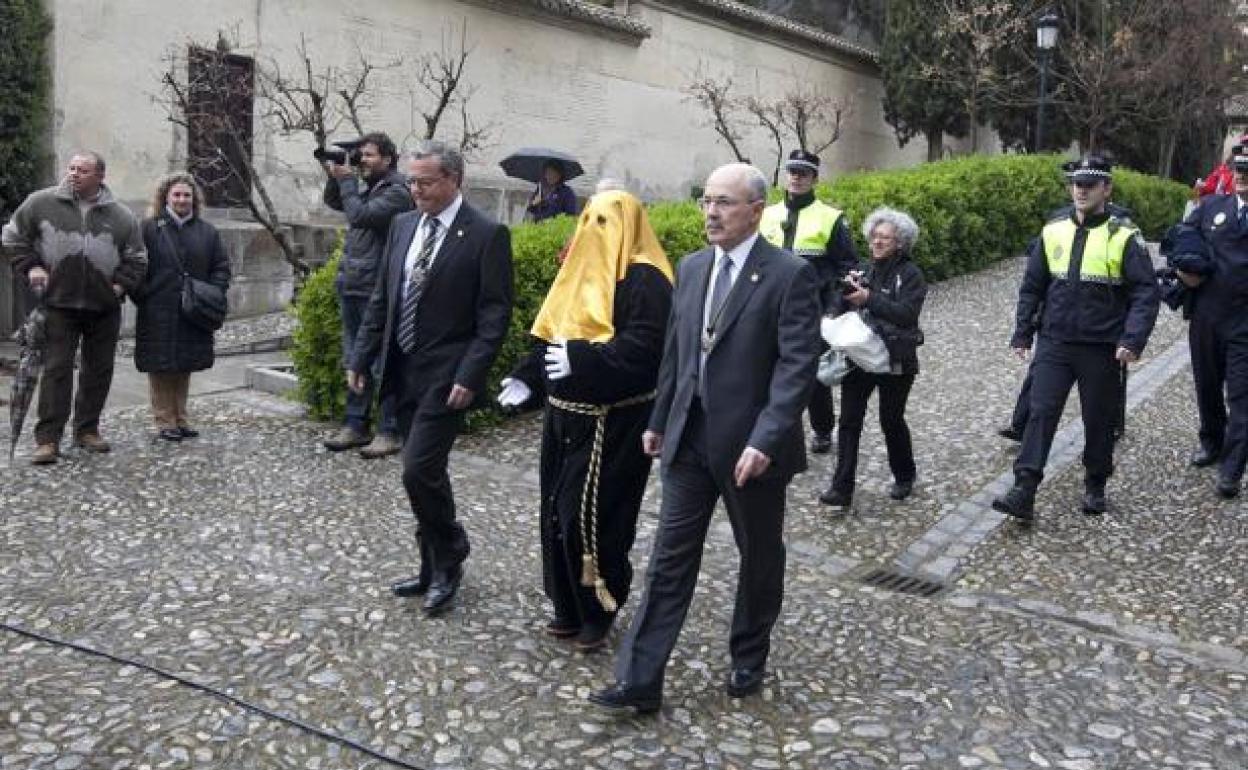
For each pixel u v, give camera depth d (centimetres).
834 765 384
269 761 372
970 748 398
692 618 500
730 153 2067
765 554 415
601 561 447
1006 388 929
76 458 695
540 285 839
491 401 801
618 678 403
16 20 1098
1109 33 2102
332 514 608
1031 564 588
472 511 624
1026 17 2164
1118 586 560
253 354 1099
